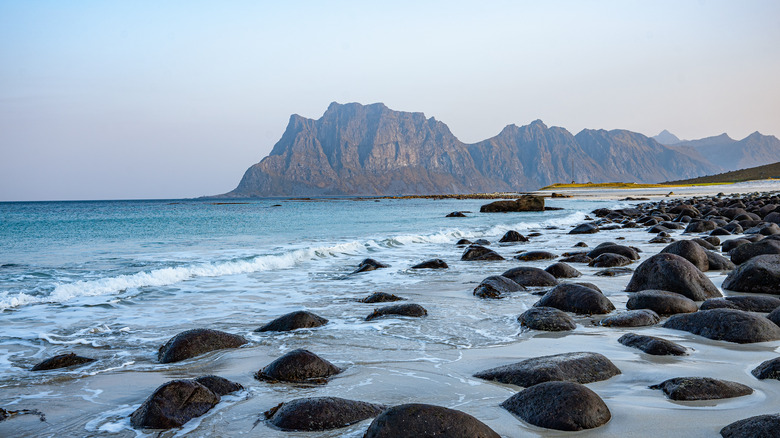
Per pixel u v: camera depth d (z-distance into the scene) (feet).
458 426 10.70
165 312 26.89
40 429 12.62
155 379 16.47
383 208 189.06
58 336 22.13
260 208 204.74
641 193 268.62
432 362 17.53
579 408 11.96
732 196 174.50
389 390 14.74
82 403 14.39
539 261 43.98
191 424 12.64
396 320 23.99
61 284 34.65
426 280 36.09
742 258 34.86
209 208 214.69
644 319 22.18
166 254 51.29
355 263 45.96
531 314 22.70
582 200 211.41
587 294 24.93
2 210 205.57
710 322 20.24
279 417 12.53
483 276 37.52
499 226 87.20
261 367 17.37
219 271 40.01
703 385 13.61
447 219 115.14
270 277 38.24
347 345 19.90
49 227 94.38
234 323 24.23
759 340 18.97
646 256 45.32
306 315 23.06
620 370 15.78
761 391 13.88
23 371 17.39
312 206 218.18
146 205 288.92
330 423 12.27
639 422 12.01
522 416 12.52
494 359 17.65
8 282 35.45
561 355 15.90
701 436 11.22
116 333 22.61
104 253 52.37
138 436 12.15
